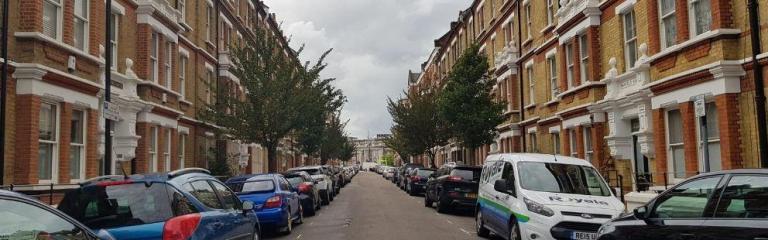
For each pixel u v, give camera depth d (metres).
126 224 6.16
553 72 21.77
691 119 12.62
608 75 16.69
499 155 12.66
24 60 11.54
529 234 9.58
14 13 11.54
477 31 34.88
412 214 18.47
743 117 11.41
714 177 6.04
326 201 22.36
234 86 28.41
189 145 22.30
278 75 22.77
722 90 11.57
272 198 12.96
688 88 12.66
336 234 13.55
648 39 14.57
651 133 14.54
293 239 12.81
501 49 29.03
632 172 15.95
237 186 13.53
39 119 11.95
